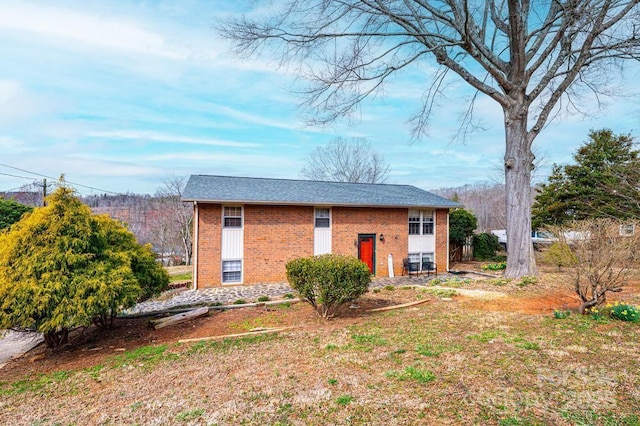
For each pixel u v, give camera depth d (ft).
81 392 14.16
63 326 20.03
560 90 34.88
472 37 31.48
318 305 27.02
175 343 20.54
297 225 47.29
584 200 59.77
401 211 53.06
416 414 10.16
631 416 9.48
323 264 23.35
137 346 21.03
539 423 9.37
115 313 22.84
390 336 18.49
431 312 23.71
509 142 35.17
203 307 28.07
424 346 16.38
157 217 97.04
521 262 34.55
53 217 20.89
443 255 55.77
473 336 17.53
